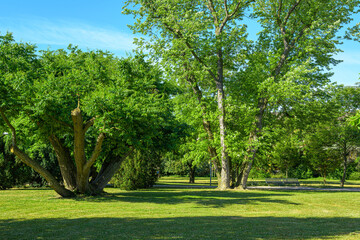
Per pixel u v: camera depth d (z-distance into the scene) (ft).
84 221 37.45
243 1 92.53
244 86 98.48
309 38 94.53
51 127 59.72
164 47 94.27
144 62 73.10
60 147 67.72
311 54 96.37
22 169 96.53
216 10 100.78
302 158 159.94
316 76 97.60
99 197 63.98
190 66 96.53
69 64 72.02
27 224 35.32
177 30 93.15
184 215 42.98
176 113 99.60
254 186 125.59
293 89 85.61
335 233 29.94
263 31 100.37
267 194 78.28
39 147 91.35
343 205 57.31
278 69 97.76
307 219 40.34
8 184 94.22
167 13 92.38
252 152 96.12
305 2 96.63
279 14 97.35
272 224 35.58
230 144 90.48
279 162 154.40
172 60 93.71
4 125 61.57
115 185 100.78
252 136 97.76
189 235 28.68
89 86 64.28
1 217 40.81
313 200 63.87
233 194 77.82
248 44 97.04
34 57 63.36
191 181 161.89
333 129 126.72
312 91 96.73
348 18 93.81
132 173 97.09
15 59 59.47
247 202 59.93
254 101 98.17
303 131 107.76
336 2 93.61
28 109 56.49
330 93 98.63
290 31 100.12
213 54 95.14
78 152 61.57
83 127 62.85
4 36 59.67
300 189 104.73
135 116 56.13
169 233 29.73
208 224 35.12
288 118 104.58
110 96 54.34
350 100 122.62
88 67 68.39
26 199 60.13
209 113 96.37
